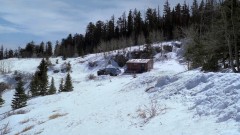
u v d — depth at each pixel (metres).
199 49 35.69
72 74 89.44
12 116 29.42
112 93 29.98
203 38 36.78
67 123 20.56
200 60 36.00
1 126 27.08
